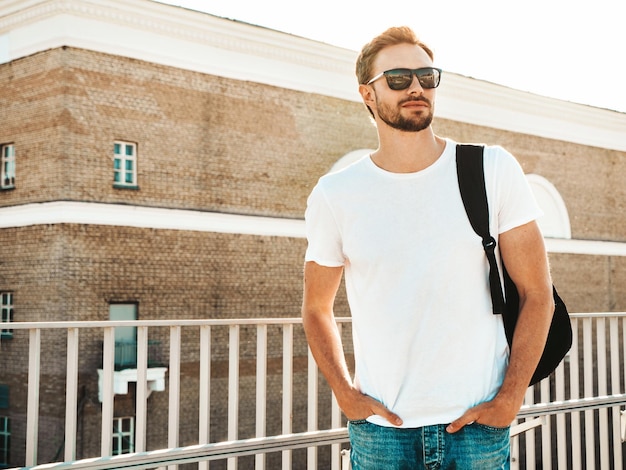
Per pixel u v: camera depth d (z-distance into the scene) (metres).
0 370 18.75
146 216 18.84
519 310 2.15
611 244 29.88
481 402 2.04
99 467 2.94
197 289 19.64
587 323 4.38
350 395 2.16
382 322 2.09
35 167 18.45
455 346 2.04
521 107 26.81
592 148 29.62
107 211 18.25
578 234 29.02
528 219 2.12
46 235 18.02
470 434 2.02
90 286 18.00
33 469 2.84
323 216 2.25
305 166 21.77
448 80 24.23
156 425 19.12
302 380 21.53
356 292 2.18
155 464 3.06
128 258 18.55
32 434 2.92
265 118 21.02
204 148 19.91
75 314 17.78
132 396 18.81
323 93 22.20
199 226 19.72
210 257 19.89
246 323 3.43
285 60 21.34
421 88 2.12
